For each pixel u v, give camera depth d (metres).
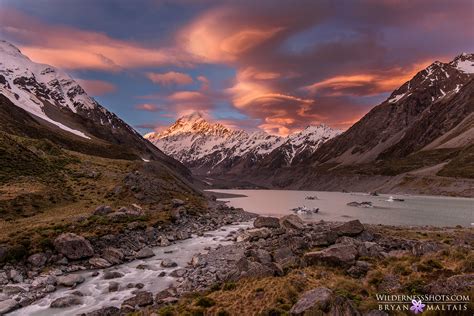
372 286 29.80
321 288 26.66
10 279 40.81
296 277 34.09
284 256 43.53
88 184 96.31
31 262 44.97
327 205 165.88
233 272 37.78
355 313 22.36
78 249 49.66
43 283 39.72
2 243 47.50
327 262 37.91
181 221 80.88
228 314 27.20
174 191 111.75
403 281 29.17
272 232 65.19
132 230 65.12
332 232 50.34
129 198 91.56
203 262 47.44
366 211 128.38
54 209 72.00
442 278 27.83
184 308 29.39
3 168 84.75
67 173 101.62
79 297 35.69
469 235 54.88
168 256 54.44
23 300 34.72
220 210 113.50
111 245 55.91
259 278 35.28
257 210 141.62
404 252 42.75
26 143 115.75
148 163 140.25
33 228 54.97
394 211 126.94
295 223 70.69
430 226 80.62
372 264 36.50
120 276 43.47
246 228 83.19
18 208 65.69
